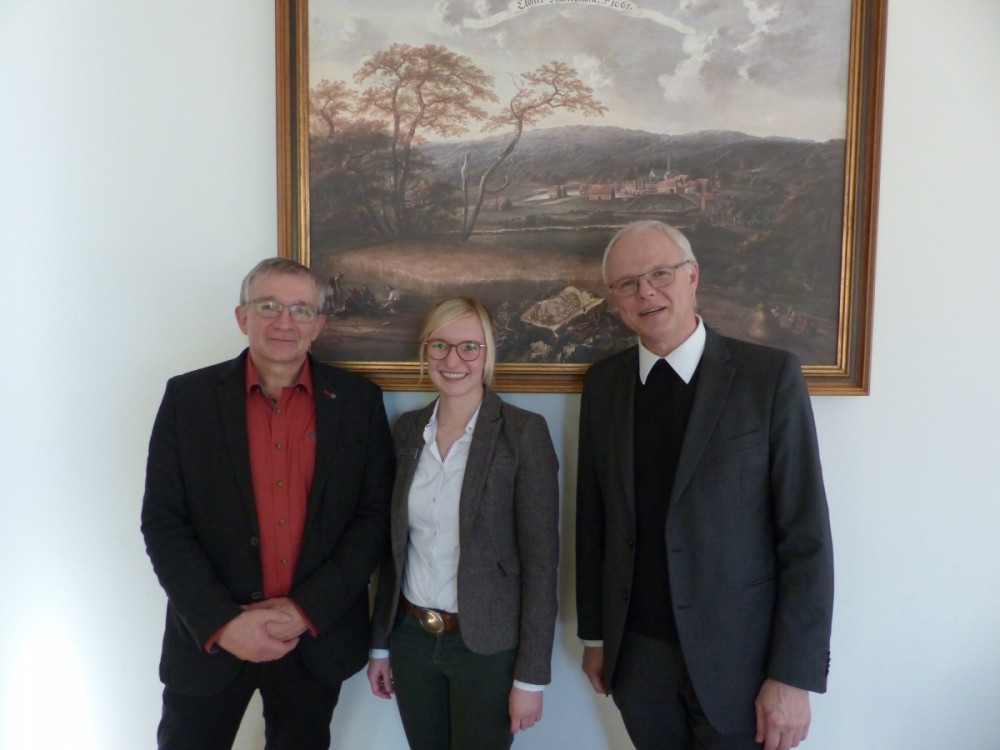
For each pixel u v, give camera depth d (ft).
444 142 4.64
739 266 4.59
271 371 3.96
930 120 4.58
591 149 4.61
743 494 3.51
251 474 3.89
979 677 4.77
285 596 3.90
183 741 3.96
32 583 4.98
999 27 4.54
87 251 4.85
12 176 4.84
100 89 4.76
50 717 5.00
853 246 4.52
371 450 4.21
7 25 4.75
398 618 4.16
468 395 4.05
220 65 4.73
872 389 4.67
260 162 4.77
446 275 4.69
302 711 4.09
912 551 4.73
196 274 4.84
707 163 4.57
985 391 4.66
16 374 4.91
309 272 4.02
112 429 4.91
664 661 3.70
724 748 3.56
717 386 3.63
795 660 3.32
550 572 3.82
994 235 4.60
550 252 4.65
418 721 4.06
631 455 3.80
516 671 3.77
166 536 3.83
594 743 4.86
